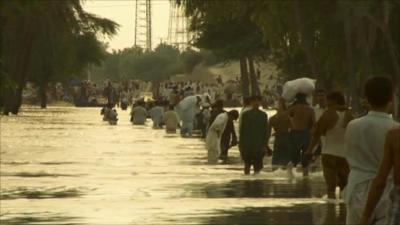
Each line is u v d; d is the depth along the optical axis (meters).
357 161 21.06
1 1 91.44
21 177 50.53
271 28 94.38
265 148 50.59
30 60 157.00
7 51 148.38
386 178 18.98
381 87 20.92
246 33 154.12
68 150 75.06
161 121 122.69
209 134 61.00
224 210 35.50
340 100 37.19
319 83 92.75
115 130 115.12
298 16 89.19
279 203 37.72
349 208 21.12
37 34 150.62
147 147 79.94
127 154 70.50
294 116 49.44
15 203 38.12
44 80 176.50
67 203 38.06
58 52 158.25
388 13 80.75
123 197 40.38
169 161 63.28
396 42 86.06
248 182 47.09
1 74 90.62
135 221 32.47
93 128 119.94
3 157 66.44
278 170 50.84
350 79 83.25
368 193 19.66
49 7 149.50
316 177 49.47
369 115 21.09
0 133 103.69
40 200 39.31
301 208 36.03
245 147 50.47
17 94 165.38
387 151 18.94
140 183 46.81
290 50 97.50
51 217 33.62
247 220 32.75
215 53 161.75
